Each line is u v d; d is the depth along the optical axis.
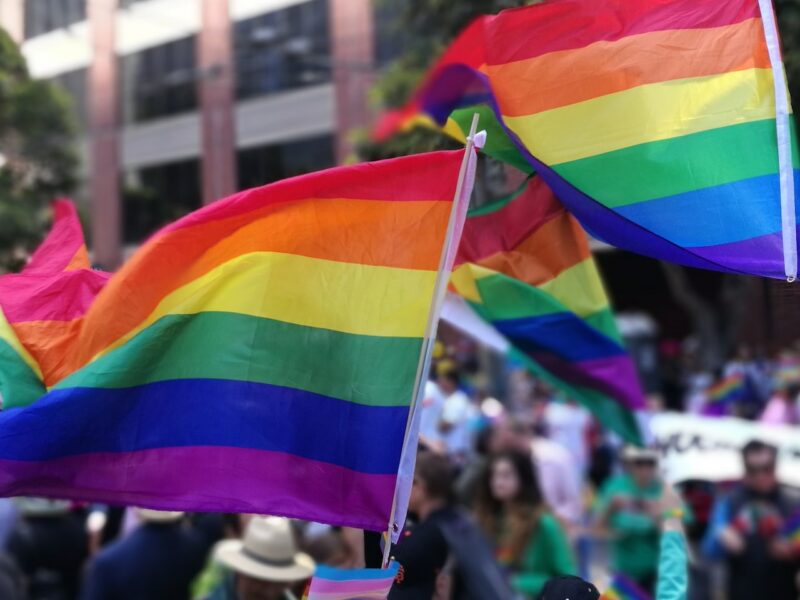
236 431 3.76
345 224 3.84
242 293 3.81
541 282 5.23
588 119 4.09
